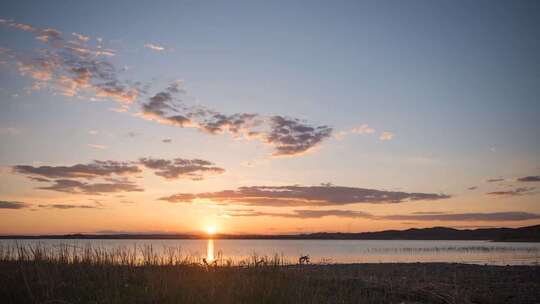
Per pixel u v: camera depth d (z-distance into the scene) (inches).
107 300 497.7
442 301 642.8
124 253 735.7
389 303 620.7
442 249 3543.3
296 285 620.1
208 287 578.6
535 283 870.4
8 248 724.7
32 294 509.4
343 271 985.5
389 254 2694.4
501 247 3905.0
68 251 717.9
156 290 537.6
